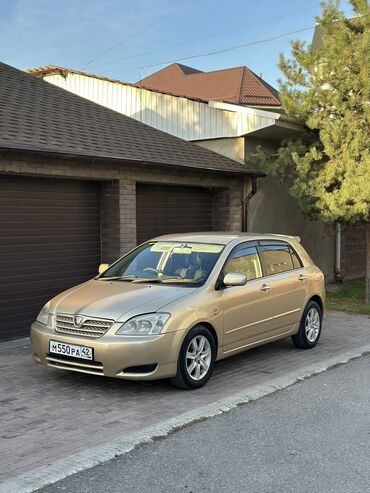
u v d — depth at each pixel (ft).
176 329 18.72
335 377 21.67
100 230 33.40
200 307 19.77
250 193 42.22
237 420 16.71
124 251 32.89
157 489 12.36
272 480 12.81
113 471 13.21
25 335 28.84
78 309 19.31
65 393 19.22
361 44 35.29
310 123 37.55
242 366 23.25
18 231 28.43
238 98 81.25
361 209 35.47
